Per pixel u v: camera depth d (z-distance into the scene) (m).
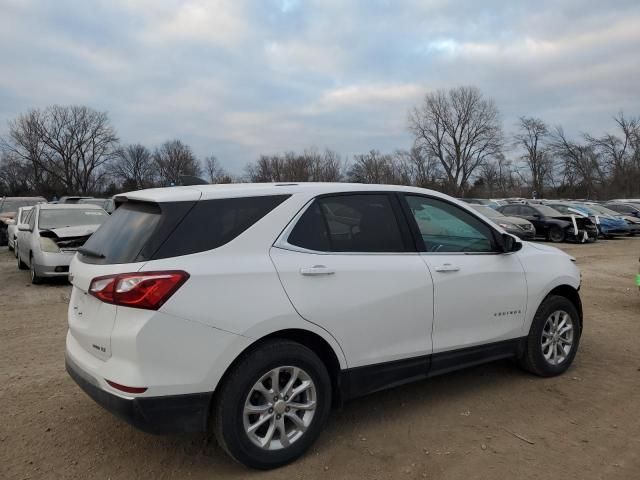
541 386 4.59
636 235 25.84
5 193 78.44
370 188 3.89
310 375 3.33
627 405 4.19
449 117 77.62
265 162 76.69
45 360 5.35
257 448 3.16
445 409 4.12
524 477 3.14
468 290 4.11
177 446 3.57
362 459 3.36
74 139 81.06
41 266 9.92
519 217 22.05
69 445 3.57
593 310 7.73
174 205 3.17
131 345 2.88
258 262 3.21
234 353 3.07
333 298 3.40
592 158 69.06
